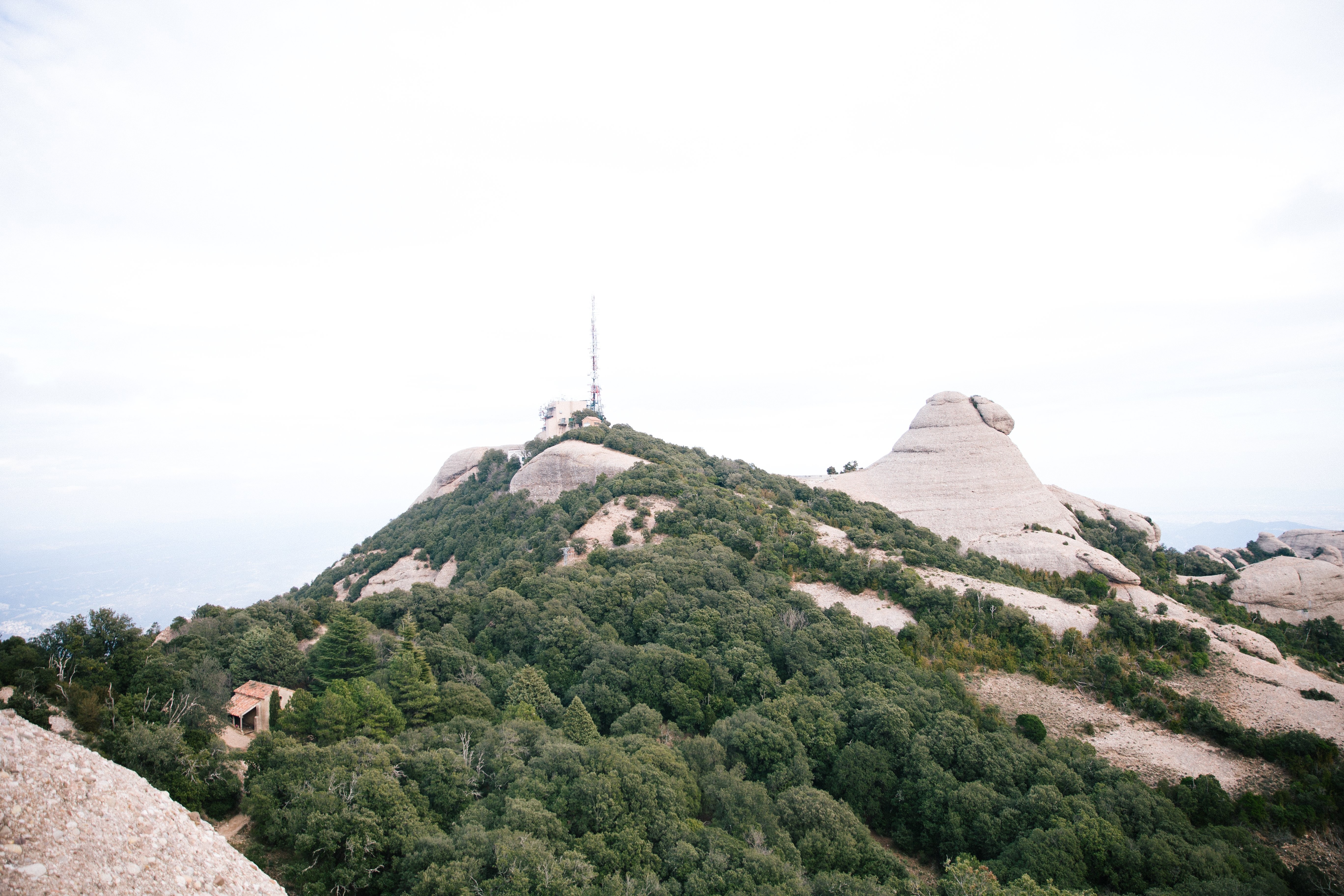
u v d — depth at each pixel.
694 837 40.75
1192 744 59.75
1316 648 93.56
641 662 61.78
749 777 51.38
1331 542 142.62
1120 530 135.88
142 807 23.95
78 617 55.59
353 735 47.94
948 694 62.91
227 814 39.12
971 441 135.00
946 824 47.56
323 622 79.38
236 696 54.72
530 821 37.00
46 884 18.66
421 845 34.69
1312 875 44.66
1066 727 62.28
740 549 92.12
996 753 52.31
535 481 131.88
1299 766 55.12
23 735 22.61
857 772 51.53
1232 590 108.19
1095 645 72.31
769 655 67.62
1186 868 41.75
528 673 59.78
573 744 46.56
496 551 114.00
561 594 76.94
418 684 54.28
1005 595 80.31
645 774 43.59
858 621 75.44
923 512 126.19
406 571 127.50
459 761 42.62
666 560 84.69
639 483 112.56
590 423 158.25
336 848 33.88
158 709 46.50
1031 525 119.00
